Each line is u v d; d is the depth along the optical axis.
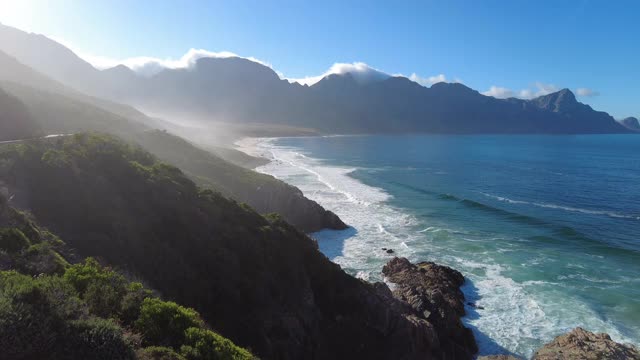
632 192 79.19
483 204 65.56
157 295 18.23
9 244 15.70
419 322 26.33
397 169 110.94
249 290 22.75
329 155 147.50
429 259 41.44
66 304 11.38
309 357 22.34
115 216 23.28
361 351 24.20
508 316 30.52
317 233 50.41
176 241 24.06
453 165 122.12
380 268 38.97
